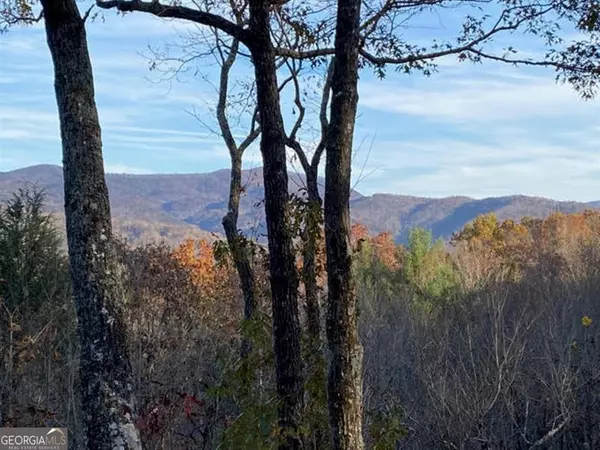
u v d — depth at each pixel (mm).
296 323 6457
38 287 13477
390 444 7184
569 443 12969
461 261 23156
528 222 48000
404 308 18062
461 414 12242
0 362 9586
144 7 6398
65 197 6055
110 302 5988
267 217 6438
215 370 11125
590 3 7863
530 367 13227
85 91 6070
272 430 6590
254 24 6281
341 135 5781
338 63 5816
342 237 5746
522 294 18062
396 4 8047
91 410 5883
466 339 14445
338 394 5699
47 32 6094
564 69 8320
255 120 9359
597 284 19203
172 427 9008
